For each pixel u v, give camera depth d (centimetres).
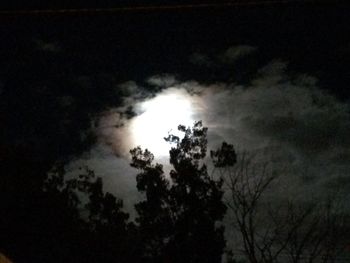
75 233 1772
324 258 1430
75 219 1789
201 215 1672
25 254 1719
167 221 1716
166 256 1703
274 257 1446
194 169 1703
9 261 442
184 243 1670
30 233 1719
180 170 1720
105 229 1773
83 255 1759
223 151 1662
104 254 1753
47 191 1770
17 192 1733
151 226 1730
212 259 1645
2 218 1695
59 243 1750
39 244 1738
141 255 1752
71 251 1756
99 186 1803
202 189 1677
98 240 1761
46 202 1752
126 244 1759
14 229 1694
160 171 1753
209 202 1659
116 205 1791
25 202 1734
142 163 1770
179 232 1691
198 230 1666
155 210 1728
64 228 1767
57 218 1758
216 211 1653
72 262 1755
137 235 1758
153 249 1738
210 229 1656
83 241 1764
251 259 1452
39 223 1728
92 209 1792
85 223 1789
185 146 1745
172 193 1725
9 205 1720
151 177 1744
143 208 1747
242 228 1484
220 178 1652
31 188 1748
